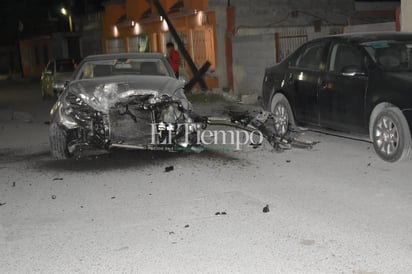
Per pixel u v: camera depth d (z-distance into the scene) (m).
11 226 6.18
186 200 6.86
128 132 9.29
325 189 7.11
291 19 21.75
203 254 5.09
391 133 8.23
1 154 10.55
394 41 9.10
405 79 8.03
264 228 5.71
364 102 8.58
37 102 22.75
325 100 9.41
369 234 5.43
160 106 9.38
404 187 7.04
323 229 5.61
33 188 7.83
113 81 9.71
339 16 22.86
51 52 46.56
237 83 19.38
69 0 43.03
